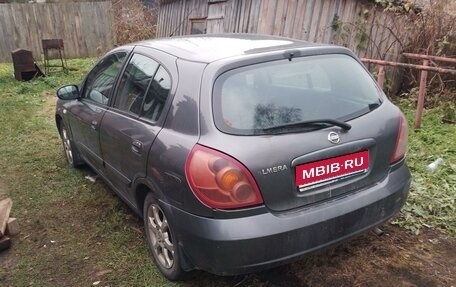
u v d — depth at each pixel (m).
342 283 2.82
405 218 3.52
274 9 7.07
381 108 2.83
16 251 3.40
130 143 3.03
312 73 2.74
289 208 2.40
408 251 3.14
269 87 2.56
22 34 14.20
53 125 7.14
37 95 9.71
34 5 14.13
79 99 4.43
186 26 10.49
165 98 2.80
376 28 8.06
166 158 2.54
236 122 2.40
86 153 4.36
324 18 7.56
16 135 6.54
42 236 3.61
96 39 15.34
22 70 11.07
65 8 14.60
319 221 2.42
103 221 3.80
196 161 2.33
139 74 3.31
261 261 2.33
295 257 2.41
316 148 2.42
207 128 2.40
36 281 3.02
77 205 4.15
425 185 4.03
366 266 2.97
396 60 8.25
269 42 3.05
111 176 3.69
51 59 14.25
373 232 3.35
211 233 2.29
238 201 2.26
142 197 3.16
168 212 2.58
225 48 2.88
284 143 2.36
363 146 2.60
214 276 2.92
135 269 3.08
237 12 7.84
